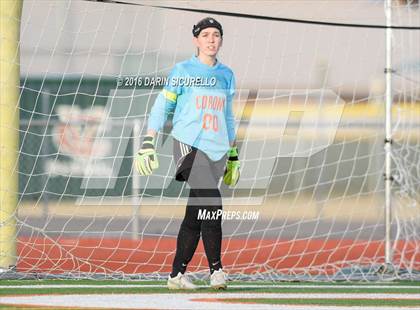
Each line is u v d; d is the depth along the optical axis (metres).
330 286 26.53
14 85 30.41
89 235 40.03
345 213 47.75
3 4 30.11
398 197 31.59
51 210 44.38
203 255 33.62
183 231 24.06
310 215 47.53
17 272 28.83
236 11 36.66
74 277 28.09
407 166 34.72
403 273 30.09
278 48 38.78
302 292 24.58
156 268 31.42
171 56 37.84
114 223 43.25
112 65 40.88
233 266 30.92
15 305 21.03
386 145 30.84
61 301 21.86
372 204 47.47
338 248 38.03
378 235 43.19
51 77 41.84
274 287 25.83
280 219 46.25
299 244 39.56
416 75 34.59
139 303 21.52
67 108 45.06
